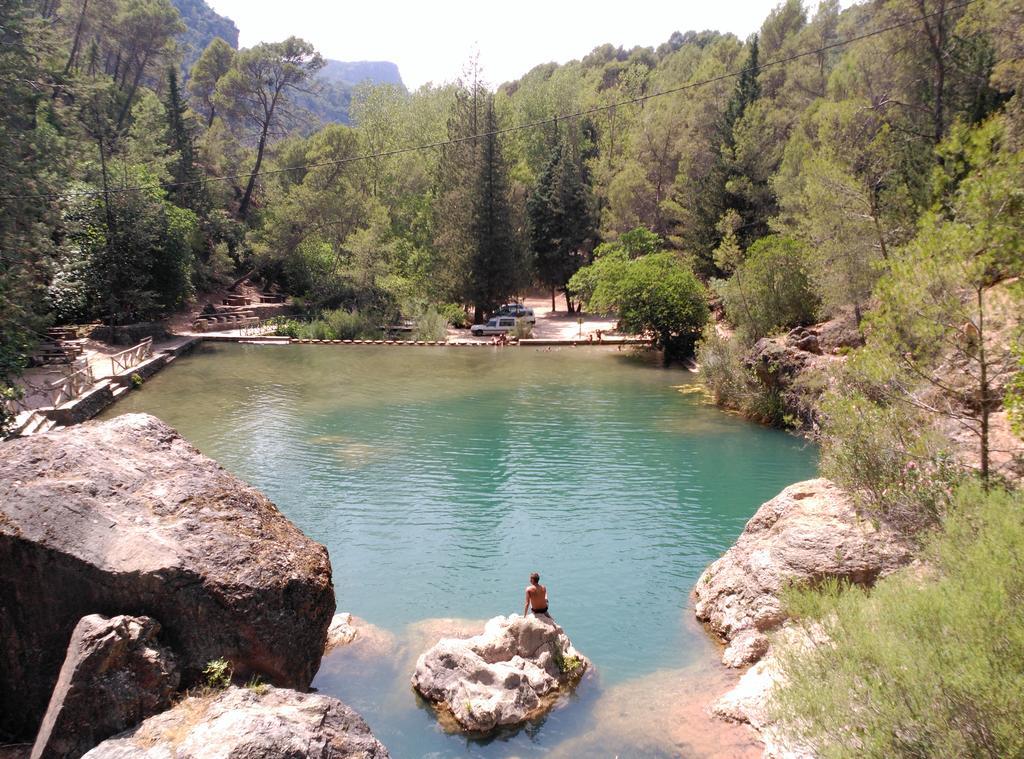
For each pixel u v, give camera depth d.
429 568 14.77
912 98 35.41
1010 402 10.01
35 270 25.91
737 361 29.05
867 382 12.55
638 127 67.25
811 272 26.58
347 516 17.56
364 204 61.94
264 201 64.50
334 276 55.56
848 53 46.88
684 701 10.08
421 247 63.22
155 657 7.60
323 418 26.98
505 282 57.00
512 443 23.80
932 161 26.48
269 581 8.80
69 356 32.91
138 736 6.83
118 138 45.53
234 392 31.41
